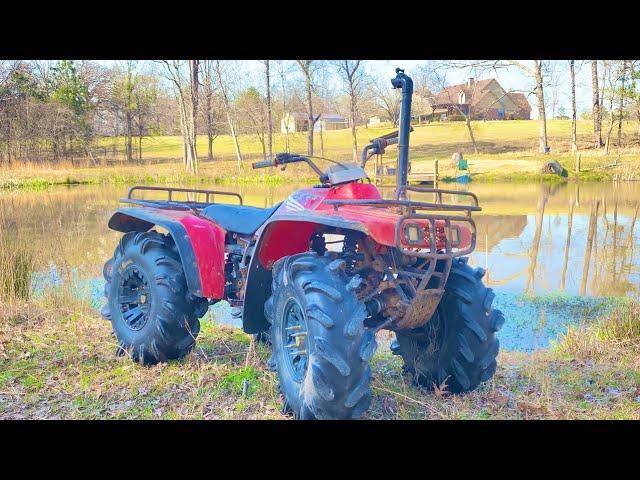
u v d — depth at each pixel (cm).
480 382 401
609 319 585
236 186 2822
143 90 5219
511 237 1199
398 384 431
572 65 3712
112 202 2011
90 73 5178
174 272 459
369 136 5744
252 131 5259
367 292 368
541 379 446
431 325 405
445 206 344
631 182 2658
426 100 6869
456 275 387
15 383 432
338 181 381
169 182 3095
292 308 358
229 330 585
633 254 1005
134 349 470
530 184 2634
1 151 3925
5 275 661
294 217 357
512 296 745
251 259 396
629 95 3666
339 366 311
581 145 4100
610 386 438
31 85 4216
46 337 541
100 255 913
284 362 363
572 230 1280
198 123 5131
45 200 2111
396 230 321
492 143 4669
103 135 5659
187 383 430
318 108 5588
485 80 6950
